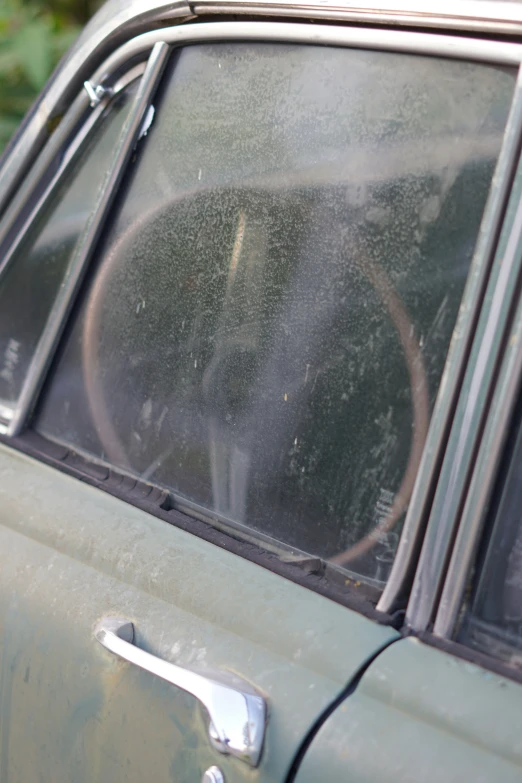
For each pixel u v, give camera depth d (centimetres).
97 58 156
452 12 109
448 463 102
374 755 93
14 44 392
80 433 149
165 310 139
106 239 150
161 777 107
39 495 141
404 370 109
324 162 121
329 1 121
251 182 129
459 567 100
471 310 103
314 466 117
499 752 89
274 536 120
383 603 105
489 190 104
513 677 96
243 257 129
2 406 161
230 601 112
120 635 115
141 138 147
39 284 161
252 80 132
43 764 125
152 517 130
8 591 134
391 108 115
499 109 105
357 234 116
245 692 102
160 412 137
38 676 126
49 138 162
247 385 126
